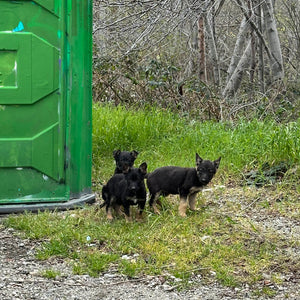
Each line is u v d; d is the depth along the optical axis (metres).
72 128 5.39
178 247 4.57
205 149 6.74
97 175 6.26
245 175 6.15
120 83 9.52
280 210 5.34
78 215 5.16
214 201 5.55
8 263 4.32
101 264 4.27
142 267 4.27
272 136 6.52
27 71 5.20
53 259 4.40
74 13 5.30
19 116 5.23
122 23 9.86
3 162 5.24
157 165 6.36
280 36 14.88
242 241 4.69
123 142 7.11
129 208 4.98
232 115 8.45
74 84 5.36
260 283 4.14
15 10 5.14
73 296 3.92
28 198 5.30
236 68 11.43
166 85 8.89
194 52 10.77
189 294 3.99
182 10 8.38
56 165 5.32
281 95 9.66
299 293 4.03
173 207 5.30
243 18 11.69
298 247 4.64
